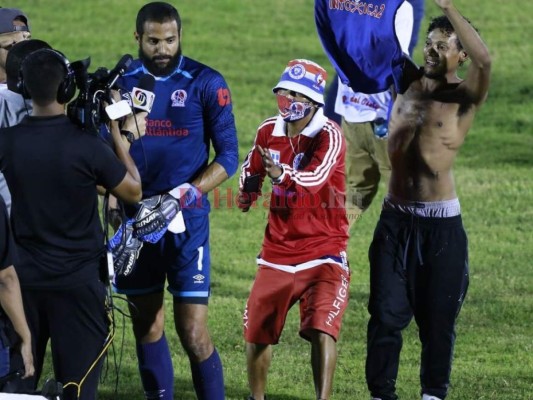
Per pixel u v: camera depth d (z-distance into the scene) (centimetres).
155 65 2489
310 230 2500
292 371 2950
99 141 2066
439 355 2519
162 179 2530
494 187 5059
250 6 8206
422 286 2500
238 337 3238
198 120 2527
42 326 2114
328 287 2473
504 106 6388
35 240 2070
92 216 2092
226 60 7125
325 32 2612
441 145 2453
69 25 7675
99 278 2112
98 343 2122
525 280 3819
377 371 2509
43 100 2044
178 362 3031
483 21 7962
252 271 3944
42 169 2036
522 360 3038
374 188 4119
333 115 4144
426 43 2456
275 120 2536
